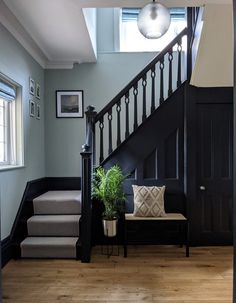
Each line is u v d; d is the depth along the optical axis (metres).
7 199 3.45
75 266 3.29
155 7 2.47
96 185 3.87
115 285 2.82
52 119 5.08
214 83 4.03
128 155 4.14
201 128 4.12
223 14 3.27
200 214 4.11
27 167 4.15
